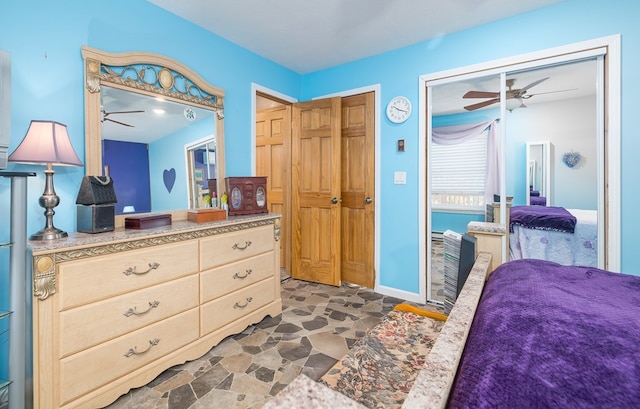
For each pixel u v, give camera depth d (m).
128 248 1.53
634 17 1.94
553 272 1.21
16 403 1.21
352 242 3.29
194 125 2.37
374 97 3.05
